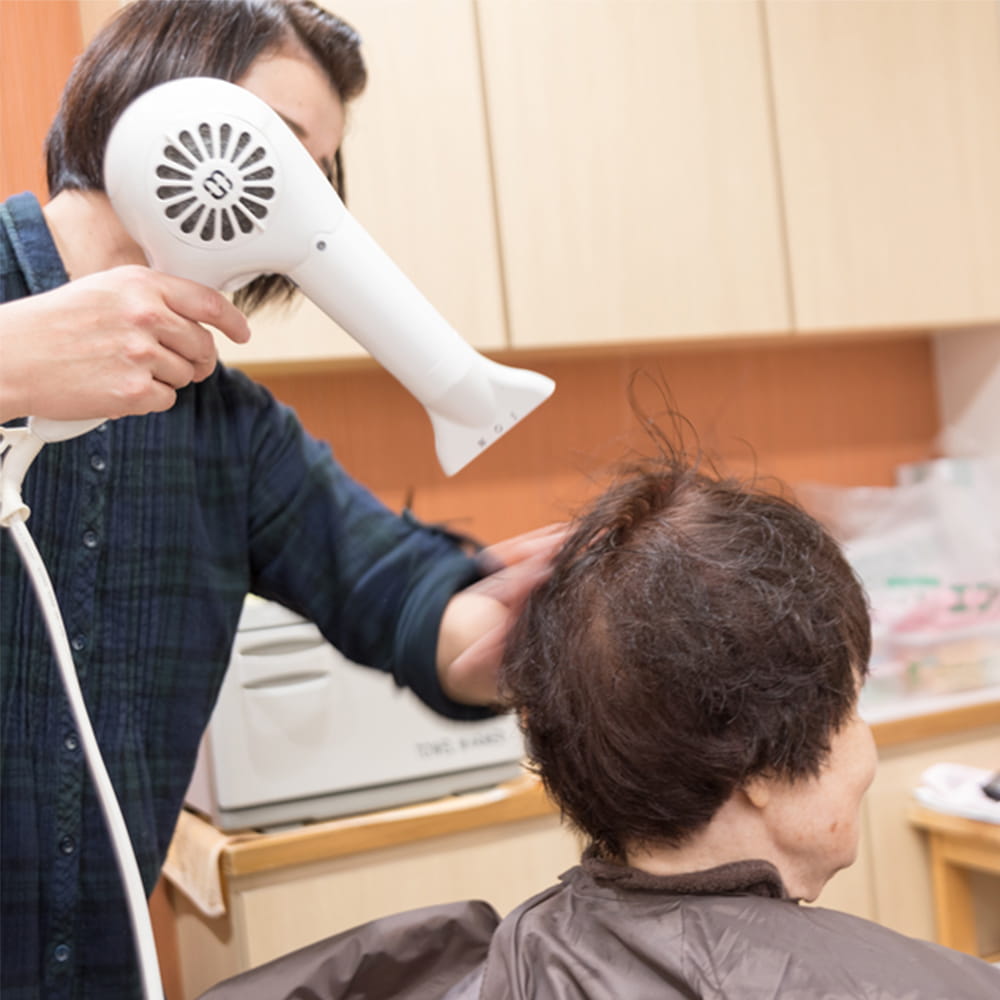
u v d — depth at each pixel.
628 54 1.99
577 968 0.70
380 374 2.12
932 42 2.25
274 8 0.86
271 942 1.49
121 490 0.94
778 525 0.72
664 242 2.00
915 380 2.58
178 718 0.99
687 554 0.70
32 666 0.88
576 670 0.72
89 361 0.67
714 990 0.65
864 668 0.73
